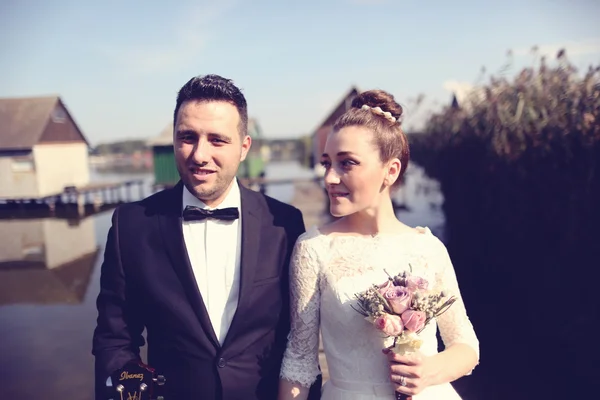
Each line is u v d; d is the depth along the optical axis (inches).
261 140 1070.4
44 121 734.5
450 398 68.2
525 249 236.5
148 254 66.7
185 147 64.1
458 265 288.0
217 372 63.1
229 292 67.1
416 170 764.6
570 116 187.3
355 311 64.2
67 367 175.9
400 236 69.2
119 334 66.7
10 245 432.1
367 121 65.0
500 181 256.4
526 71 219.0
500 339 178.5
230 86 65.0
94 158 2780.5
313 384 70.1
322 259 67.3
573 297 192.5
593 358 155.1
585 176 182.5
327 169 67.6
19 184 716.7
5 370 174.4
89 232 493.7
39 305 257.6
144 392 61.3
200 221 68.3
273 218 72.6
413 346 57.1
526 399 136.8
